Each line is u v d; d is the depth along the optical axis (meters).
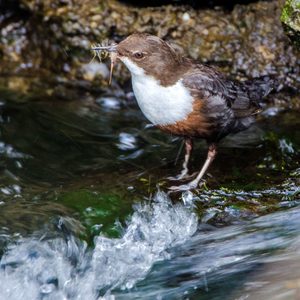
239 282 7.99
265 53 13.16
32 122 12.70
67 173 11.12
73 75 13.95
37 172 11.15
